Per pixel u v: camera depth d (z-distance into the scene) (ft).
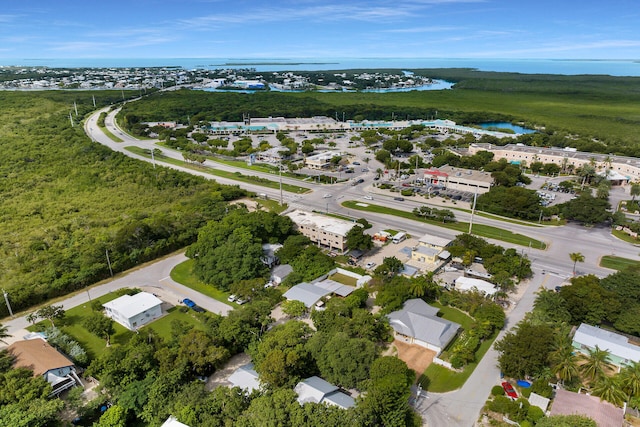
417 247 487.61
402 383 248.32
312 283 411.54
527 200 598.75
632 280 367.86
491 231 557.74
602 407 249.14
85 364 306.14
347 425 225.76
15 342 312.09
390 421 238.07
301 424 226.58
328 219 537.65
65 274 419.74
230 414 242.17
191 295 410.31
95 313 367.04
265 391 264.72
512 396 273.13
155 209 627.46
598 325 352.49
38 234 524.93
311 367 290.97
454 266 462.60
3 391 250.98
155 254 488.85
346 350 278.87
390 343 333.21
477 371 301.63
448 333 331.36
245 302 391.86
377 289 409.69
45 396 252.21
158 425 243.40
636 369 265.95
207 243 452.76
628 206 630.74
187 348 287.07
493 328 347.77
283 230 506.48
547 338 286.87
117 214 603.67
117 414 243.19
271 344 292.61
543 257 483.92
